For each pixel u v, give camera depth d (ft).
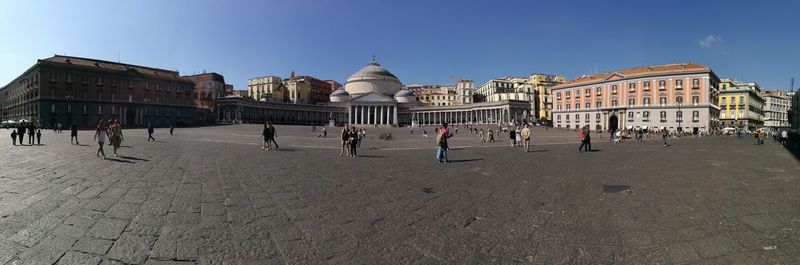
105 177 38.65
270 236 20.08
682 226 22.12
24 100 294.25
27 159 55.77
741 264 16.40
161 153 68.69
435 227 22.00
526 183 37.91
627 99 301.43
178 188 33.06
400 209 26.27
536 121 409.08
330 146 102.12
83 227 21.11
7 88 381.19
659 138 200.23
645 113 292.20
